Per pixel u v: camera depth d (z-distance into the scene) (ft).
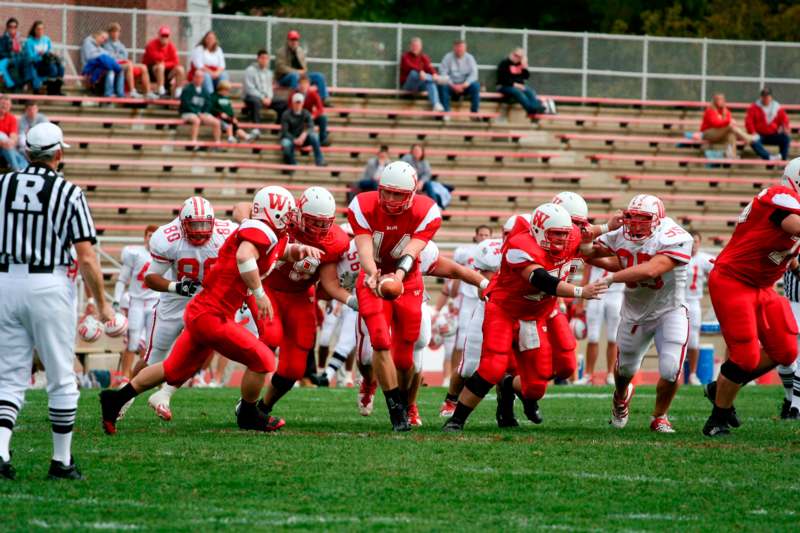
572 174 223.51
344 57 227.40
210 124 203.72
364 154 212.23
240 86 222.28
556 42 239.09
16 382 59.62
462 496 58.34
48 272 58.70
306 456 69.26
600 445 76.64
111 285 180.24
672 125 240.12
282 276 82.99
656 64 243.81
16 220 58.13
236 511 53.78
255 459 67.82
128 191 194.49
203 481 60.90
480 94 229.86
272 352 80.33
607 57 241.35
